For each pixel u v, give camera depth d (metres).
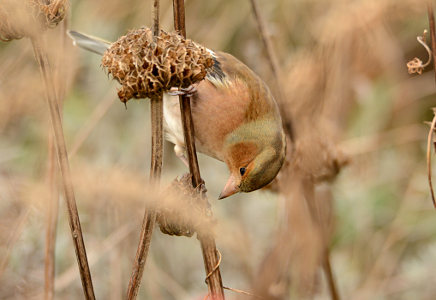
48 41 6.99
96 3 10.99
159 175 5.30
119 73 5.28
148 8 10.92
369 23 8.13
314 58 8.84
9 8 4.94
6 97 7.00
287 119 8.91
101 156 10.77
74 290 9.77
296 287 8.88
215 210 10.53
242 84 8.83
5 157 9.99
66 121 11.09
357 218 11.20
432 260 10.87
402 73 12.37
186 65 5.33
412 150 12.38
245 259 8.79
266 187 9.23
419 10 7.50
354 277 10.80
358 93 10.82
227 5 11.75
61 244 9.59
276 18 11.16
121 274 9.48
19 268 8.20
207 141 9.15
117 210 8.66
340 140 9.72
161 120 5.31
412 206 11.40
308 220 8.63
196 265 11.58
